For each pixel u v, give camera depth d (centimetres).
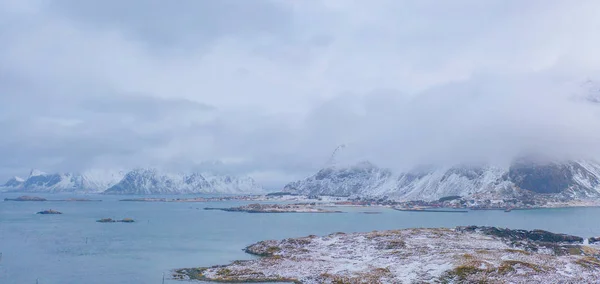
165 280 10469
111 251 15175
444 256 11488
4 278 10781
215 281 10319
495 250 12550
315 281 9919
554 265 10450
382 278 9881
